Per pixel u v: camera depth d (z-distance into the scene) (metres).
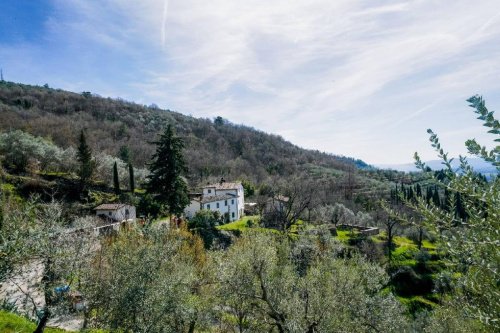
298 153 155.25
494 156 3.13
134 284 13.94
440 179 3.59
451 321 13.49
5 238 8.82
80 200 56.84
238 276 14.70
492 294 3.37
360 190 92.38
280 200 56.78
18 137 62.47
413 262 42.47
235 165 108.88
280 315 13.86
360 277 16.91
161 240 17.28
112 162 74.44
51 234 11.55
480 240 3.21
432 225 3.70
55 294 12.14
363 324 14.31
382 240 49.19
